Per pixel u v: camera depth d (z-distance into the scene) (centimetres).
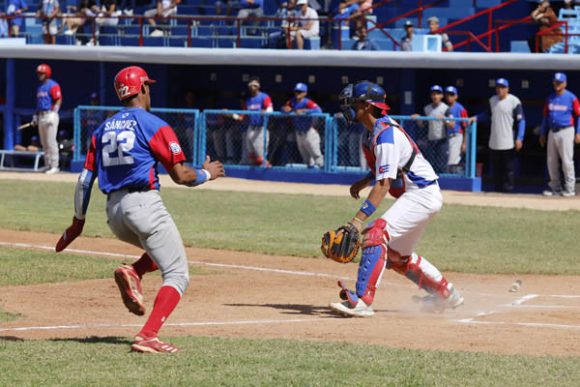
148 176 1891
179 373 1705
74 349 1897
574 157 5816
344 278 3084
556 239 4012
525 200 5331
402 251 2416
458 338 2067
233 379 1664
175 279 1905
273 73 6738
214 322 2283
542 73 6134
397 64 6122
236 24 6981
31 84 7081
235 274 3119
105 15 7006
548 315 2422
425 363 1780
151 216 1891
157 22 7119
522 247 3800
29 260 3291
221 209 4850
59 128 7031
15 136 7112
